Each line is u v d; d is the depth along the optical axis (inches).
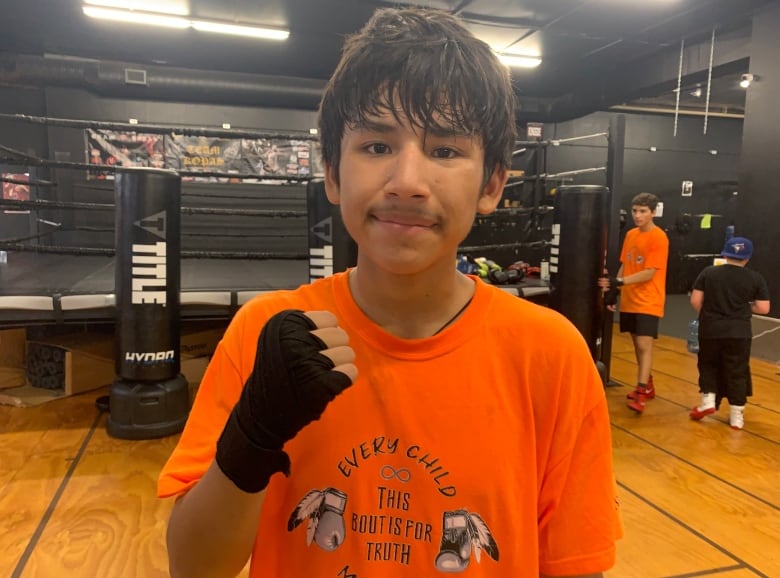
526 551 26.1
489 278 172.6
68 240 235.9
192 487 25.1
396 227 23.4
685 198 333.7
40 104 233.8
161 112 243.6
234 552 22.8
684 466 110.2
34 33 228.8
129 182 110.8
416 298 26.7
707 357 133.8
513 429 26.6
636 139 321.7
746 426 132.5
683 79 251.0
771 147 193.3
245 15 212.7
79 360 142.2
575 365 27.6
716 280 130.0
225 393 26.8
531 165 285.3
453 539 25.2
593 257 137.9
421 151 23.6
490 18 216.7
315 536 25.3
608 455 28.3
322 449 25.7
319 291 28.6
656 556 79.7
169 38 235.8
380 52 23.7
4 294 120.6
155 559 74.7
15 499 90.1
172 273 115.9
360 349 26.7
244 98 243.9
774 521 89.9
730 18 209.3
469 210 24.6
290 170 258.5
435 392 26.3
